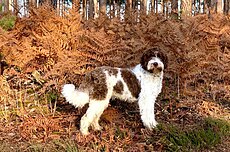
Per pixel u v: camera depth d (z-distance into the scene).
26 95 4.33
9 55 4.52
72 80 4.33
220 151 3.14
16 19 4.96
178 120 3.75
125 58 4.24
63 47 4.51
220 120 3.58
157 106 4.11
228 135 3.39
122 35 4.61
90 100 3.40
